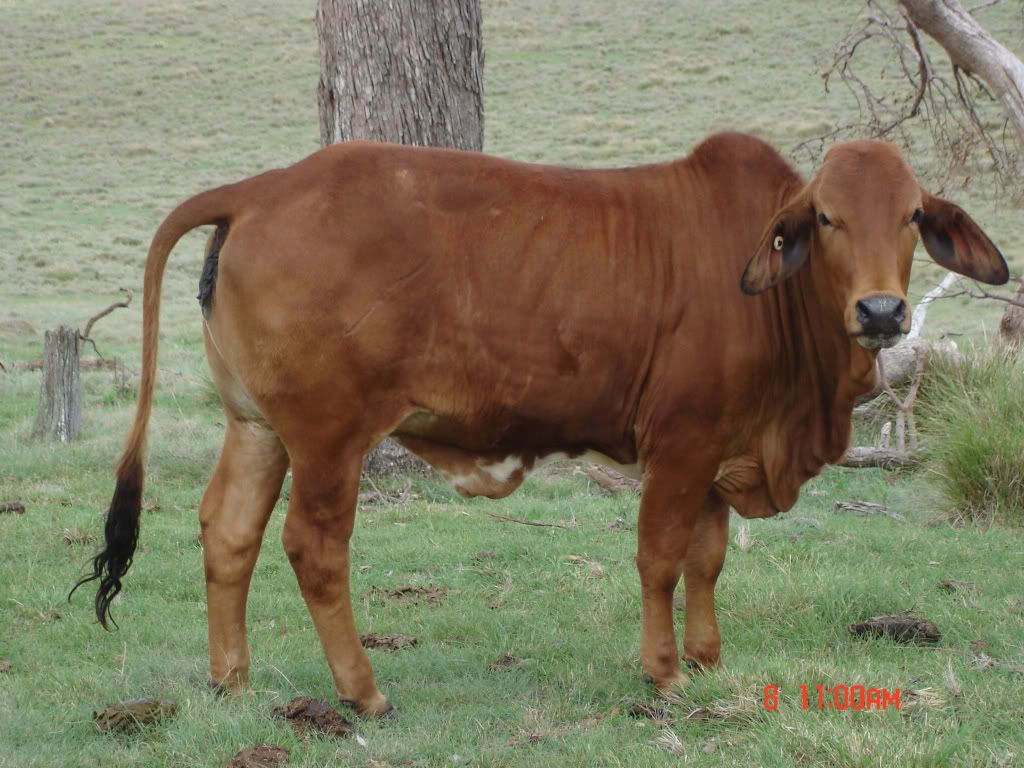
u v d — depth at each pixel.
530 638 6.98
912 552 8.74
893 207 5.29
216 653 5.97
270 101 56.62
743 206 5.87
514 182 5.75
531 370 5.65
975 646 6.56
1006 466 9.73
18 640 6.81
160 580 8.10
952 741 4.98
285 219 5.51
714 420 5.73
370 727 5.59
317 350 5.46
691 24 63.06
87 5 73.81
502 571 8.41
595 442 5.91
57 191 43.94
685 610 6.86
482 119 11.00
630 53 59.44
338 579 5.62
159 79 60.00
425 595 7.87
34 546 8.70
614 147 44.12
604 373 5.71
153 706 5.56
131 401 15.31
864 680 5.79
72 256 34.22
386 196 5.56
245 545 5.92
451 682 6.23
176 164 47.94
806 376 5.96
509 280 5.60
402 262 5.50
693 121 46.97
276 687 6.08
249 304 5.49
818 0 64.75
